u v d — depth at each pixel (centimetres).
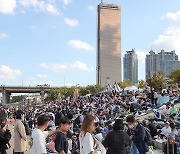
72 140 1176
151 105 3136
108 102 3669
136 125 1056
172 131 1677
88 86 14288
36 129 686
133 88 4784
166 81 10362
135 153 1024
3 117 1062
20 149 1215
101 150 694
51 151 1038
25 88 17538
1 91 17588
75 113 2931
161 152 1539
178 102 3003
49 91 16375
